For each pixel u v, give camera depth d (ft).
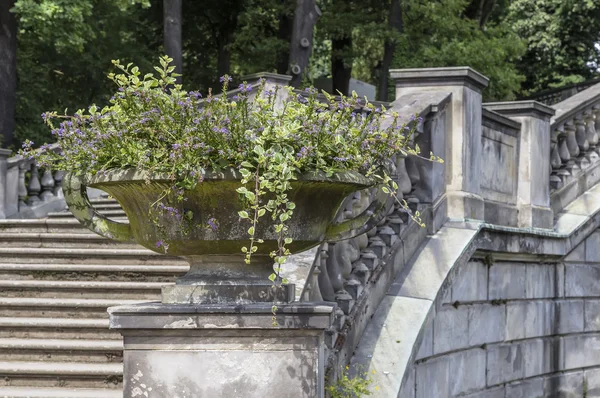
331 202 16.87
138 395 15.87
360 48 108.68
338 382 23.66
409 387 26.76
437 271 29.68
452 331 31.68
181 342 15.89
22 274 32.37
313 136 16.43
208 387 15.81
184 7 112.16
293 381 15.85
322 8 104.27
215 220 15.67
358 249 27.48
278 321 15.75
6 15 79.97
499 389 36.06
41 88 99.86
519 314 37.68
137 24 112.27
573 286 42.22
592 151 45.39
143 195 15.83
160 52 116.26
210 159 15.38
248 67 109.29
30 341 27.30
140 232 16.31
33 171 54.85
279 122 16.26
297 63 79.61
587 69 129.80
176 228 15.76
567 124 43.34
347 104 17.52
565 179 43.27
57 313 29.30
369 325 27.35
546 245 38.99
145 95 15.98
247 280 16.47
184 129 15.72
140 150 15.64
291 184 15.74
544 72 129.59
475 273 33.63
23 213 53.78
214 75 117.91
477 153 33.83
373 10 104.99
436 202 31.68
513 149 38.83
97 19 101.19
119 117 16.11
